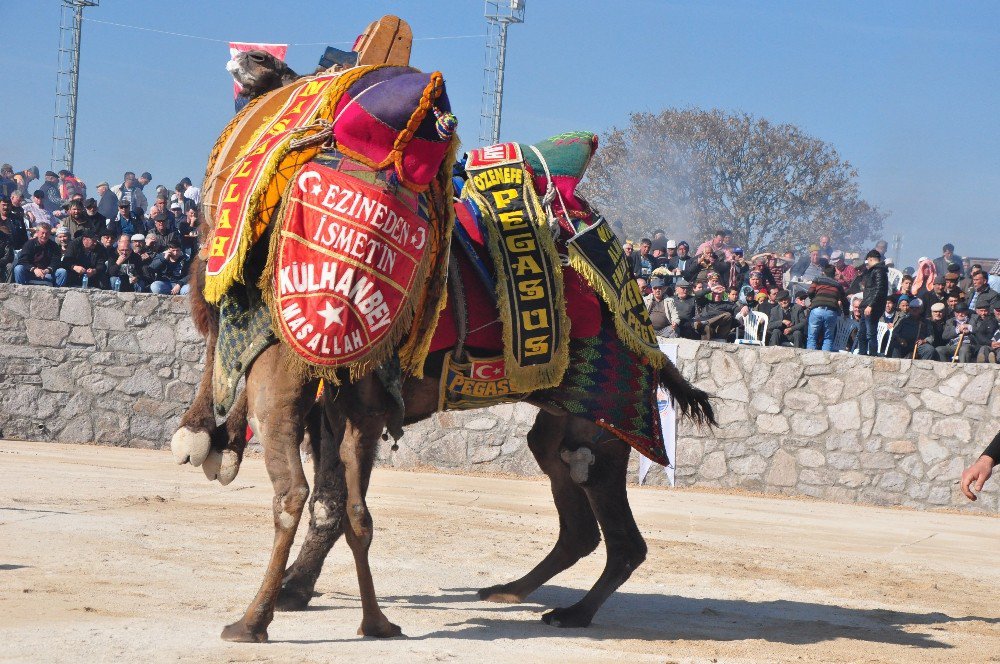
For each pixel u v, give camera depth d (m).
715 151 48.72
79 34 28.50
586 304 5.88
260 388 4.64
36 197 20.25
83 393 15.67
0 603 5.10
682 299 16.53
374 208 4.65
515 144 6.08
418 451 15.38
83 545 6.91
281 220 4.61
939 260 21.84
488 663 4.56
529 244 5.63
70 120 28.55
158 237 17.45
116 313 15.68
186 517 8.61
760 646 5.46
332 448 5.59
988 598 7.68
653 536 9.88
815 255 21.66
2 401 15.62
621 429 5.96
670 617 6.22
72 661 4.11
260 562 6.77
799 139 48.94
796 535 10.82
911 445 15.01
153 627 4.80
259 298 4.68
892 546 10.52
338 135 4.73
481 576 7.10
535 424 6.50
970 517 14.18
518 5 30.72
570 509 6.44
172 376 15.64
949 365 15.03
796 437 15.19
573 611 5.79
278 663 4.26
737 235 48.28
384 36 5.22
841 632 6.03
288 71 5.61
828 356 15.23
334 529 5.70
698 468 15.27
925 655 5.50
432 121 4.76
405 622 5.47
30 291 15.70
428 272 4.90
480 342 5.47
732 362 15.33
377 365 4.70
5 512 8.12
